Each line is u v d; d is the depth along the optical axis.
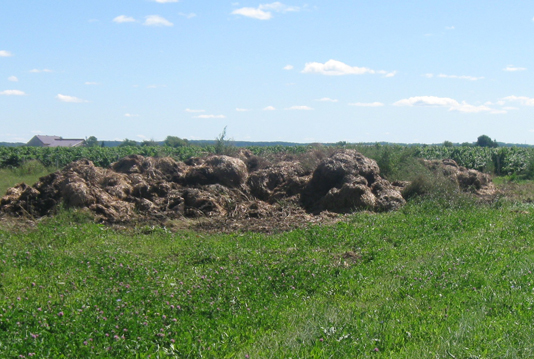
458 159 29.05
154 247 10.22
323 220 13.49
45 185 14.12
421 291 7.31
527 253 9.78
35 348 5.00
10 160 26.67
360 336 5.57
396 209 14.99
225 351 5.23
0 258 8.36
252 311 6.38
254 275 7.84
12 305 6.11
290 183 16.34
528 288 7.34
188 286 7.24
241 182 16.09
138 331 5.49
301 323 6.05
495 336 5.58
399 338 5.54
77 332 5.34
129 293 6.77
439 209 14.72
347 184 15.17
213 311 6.29
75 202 13.20
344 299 7.19
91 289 7.21
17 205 13.29
